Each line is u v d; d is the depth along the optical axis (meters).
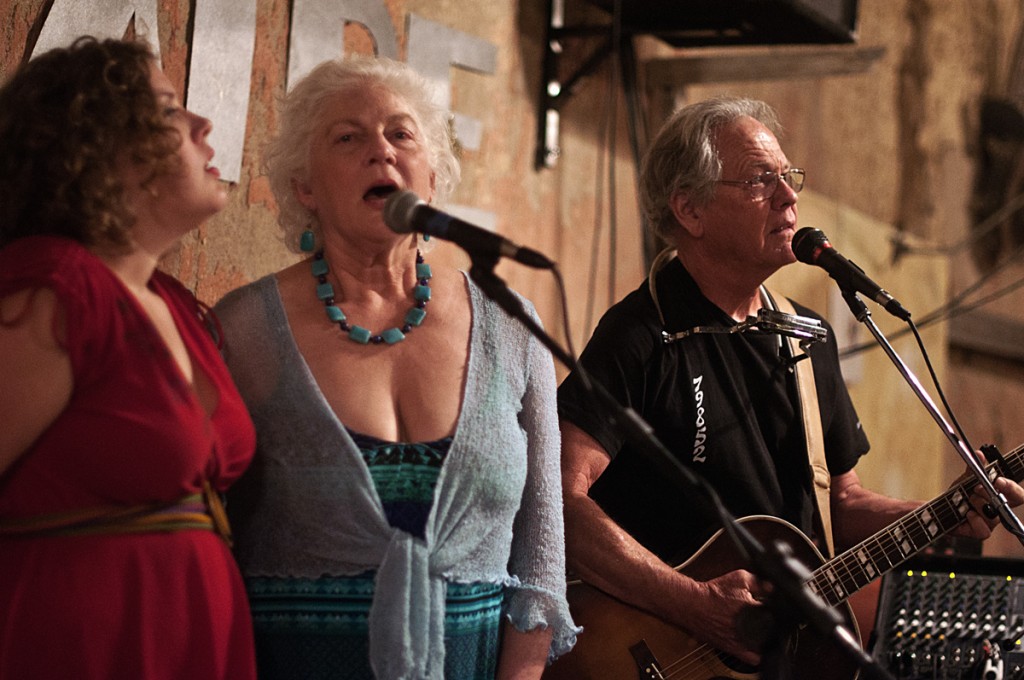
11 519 1.82
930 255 6.89
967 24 7.70
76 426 1.81
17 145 1.86
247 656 1.95
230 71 3.23
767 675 2.25
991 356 7.71
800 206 5.94
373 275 2.26
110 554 1.81
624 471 2.88
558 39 4.69
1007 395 7.82
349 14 3.65
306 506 2.09
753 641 2.58
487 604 2.21
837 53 5.00
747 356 2.95
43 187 1.85
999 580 2.97
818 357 3.11
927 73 7.36
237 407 2.00
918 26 7.30
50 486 1.81
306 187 2.31
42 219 1.86
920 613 2.93
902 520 2.91
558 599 2.28
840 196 6.63
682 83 5.17
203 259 3.20
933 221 7.39
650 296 2.93
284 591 2.10
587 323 4.98
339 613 2.08
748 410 2.91
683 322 2.91
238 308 2.22
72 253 1.83
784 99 6.17
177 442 1.84
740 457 2.87
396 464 2.11
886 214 7.05
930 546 3.25
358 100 2.25
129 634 1.80
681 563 2.79
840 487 3.19
